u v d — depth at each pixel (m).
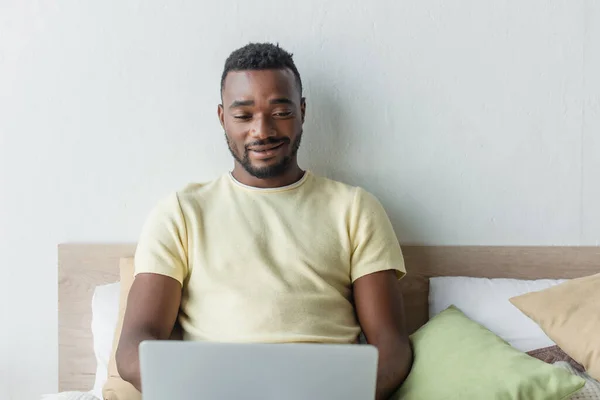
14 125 1.59
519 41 1.54
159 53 1.57
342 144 1.58
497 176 1.58
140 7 1.56
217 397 0.86
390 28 1.55
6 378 1.64
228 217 1.36
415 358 1.26
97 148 1.59
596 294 1.27
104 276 1.59
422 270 1.57
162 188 1.60
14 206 1.61
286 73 1.37
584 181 1.57
